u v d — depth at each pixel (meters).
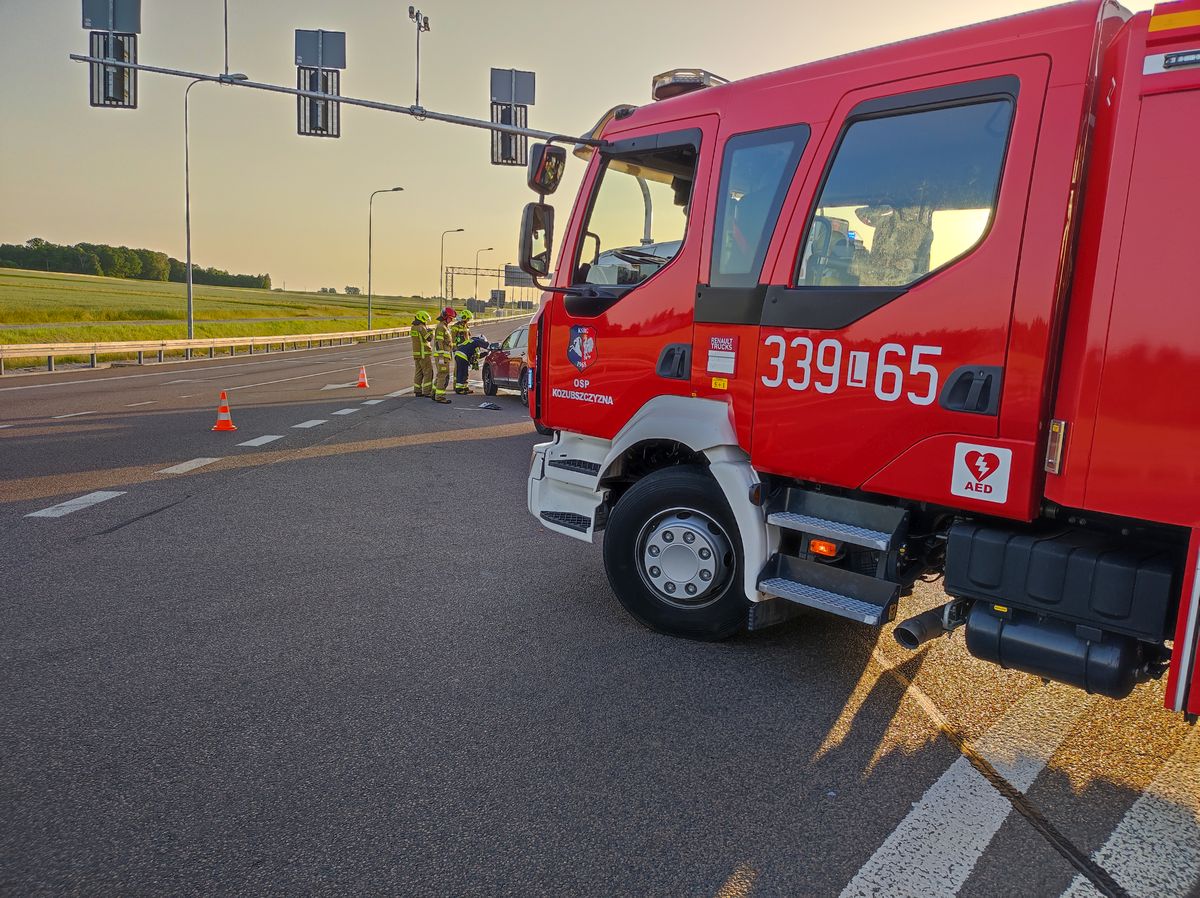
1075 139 2.86
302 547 5.96
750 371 3.80
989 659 3.14
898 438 3.30
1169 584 2.71
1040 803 2.88
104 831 2.59
